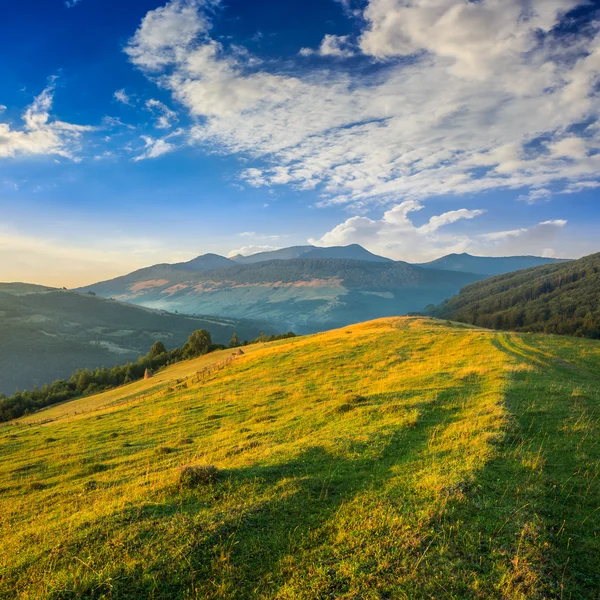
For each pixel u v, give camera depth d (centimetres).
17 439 3130
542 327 15350
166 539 877
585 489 971
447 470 1099
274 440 1728
